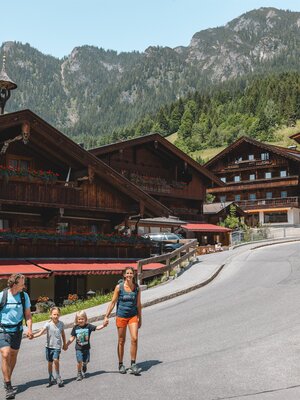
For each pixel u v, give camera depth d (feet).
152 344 38.11
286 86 642.63
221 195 275.39
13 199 76.33
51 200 80.53
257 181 259.60
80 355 29.25
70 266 75.15
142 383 27.53
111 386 27.25
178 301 61.05
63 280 83.51
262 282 69.72
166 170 155.53
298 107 601.21
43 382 29.48
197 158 510.99
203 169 160.25
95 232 91.91
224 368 29.86
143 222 127.95
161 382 27.55
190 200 168.14
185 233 159.63
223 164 270.05
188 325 44.65
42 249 77.71
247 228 189.26
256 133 572.51
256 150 260.01
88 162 82.23
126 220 92.89
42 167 84.94
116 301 31.14
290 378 27.43
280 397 24.40
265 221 259.60
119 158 141.28
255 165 256.93
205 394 25.13
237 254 112.57
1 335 27.22
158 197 157.28
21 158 82.48
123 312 30.17
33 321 56.03
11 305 27.63
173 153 150.61
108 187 87.92
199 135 615.98
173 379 28.02
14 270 68.03
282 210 250.98
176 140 634.43
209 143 593.01
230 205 192.85
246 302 54.80
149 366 31.37
